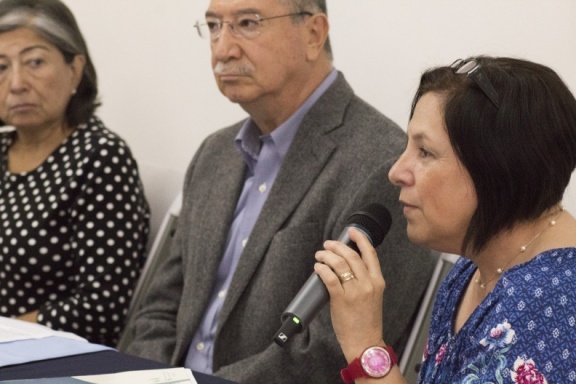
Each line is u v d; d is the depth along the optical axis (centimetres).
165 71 443
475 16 333
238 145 316
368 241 204
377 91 363
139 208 354
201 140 430
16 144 371
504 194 185
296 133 297
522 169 182
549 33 314
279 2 293
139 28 452
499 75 186
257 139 315
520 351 173
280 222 288
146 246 375
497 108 183
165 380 197
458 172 187
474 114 183
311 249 283
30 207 349
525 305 176
